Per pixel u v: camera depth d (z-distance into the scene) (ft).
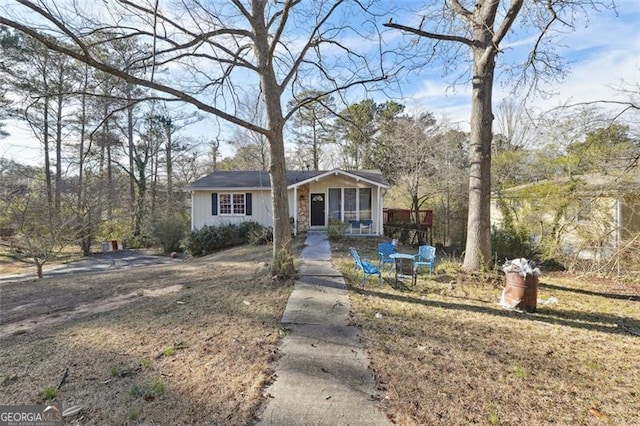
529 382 10.68
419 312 17.51
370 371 11.34
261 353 12.80
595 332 15.16
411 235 57.62
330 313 17.30
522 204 39.22
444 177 59.06
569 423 8.68
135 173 81.61
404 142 58.18
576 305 19.84
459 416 8.91
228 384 10.58
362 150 83.56
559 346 13.51
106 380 10.93
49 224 41.47
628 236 29.43
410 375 11.06
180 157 87.81
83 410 9.27
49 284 29.17
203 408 9.34
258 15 22.04
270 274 24.68
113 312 18.85
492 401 9.61
